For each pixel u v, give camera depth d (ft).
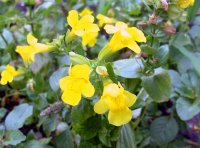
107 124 0.56
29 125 0.73
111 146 0.60
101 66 0.50
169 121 0.71
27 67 0.74
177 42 0.78
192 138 0.77
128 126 0.60
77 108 0.55
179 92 0.69
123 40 0.51
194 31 0.83
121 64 0.57
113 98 0.47
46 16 0.84
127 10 0.81
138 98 0.56
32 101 0.72
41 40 0.82
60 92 0.61
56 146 0.66
